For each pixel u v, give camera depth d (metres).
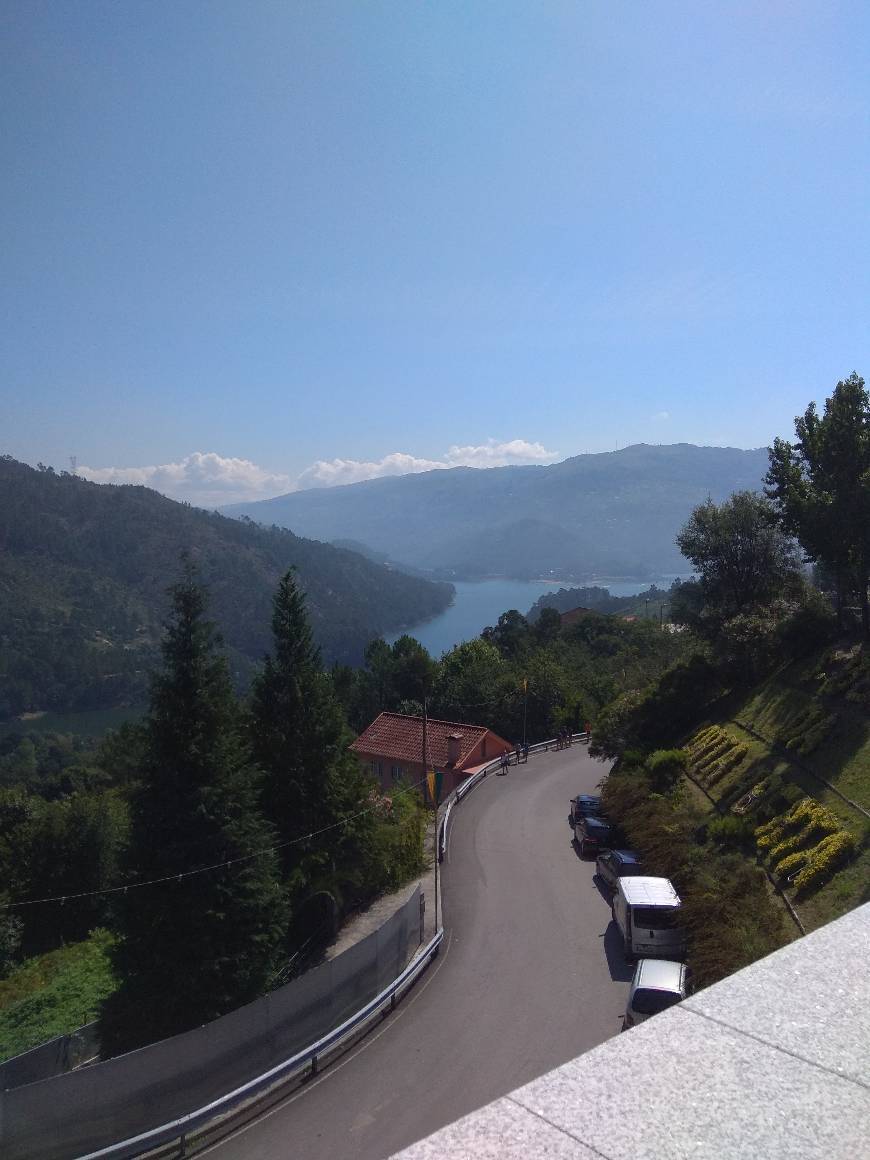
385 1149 12.87
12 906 32.44
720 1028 2.71
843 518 27.89
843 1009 2.82
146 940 18.39
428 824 33.94
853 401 27.61
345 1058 15.88
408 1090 14.63
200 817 18.59
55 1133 13.10
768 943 16.19
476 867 28.73
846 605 36.66
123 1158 12.70
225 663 19.89
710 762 29.06
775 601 38.72
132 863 18.86
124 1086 13.76
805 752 24.14
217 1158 12.84
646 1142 2.15
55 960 29.55
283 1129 13.55
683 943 19.62
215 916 18.22
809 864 18.72
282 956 21.38
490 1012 17.70
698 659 36.56
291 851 23.22
